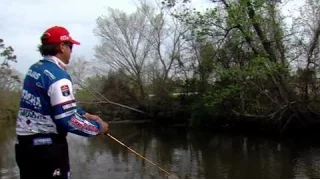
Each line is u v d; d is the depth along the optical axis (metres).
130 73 40.53
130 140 22.09
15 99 35.44
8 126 29.25
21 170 3.00
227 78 21.52
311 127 21.53
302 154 14.78
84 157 12.48
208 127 28.14
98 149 15.59
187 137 23.61
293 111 21.08
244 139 21.48
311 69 20.39
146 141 21.67
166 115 34.34
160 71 38.38
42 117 2.92
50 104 2.92
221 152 16.16
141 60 40.41
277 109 21.17
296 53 20.53
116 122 37.56
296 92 20.83
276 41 20.36
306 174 8.04
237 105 24.09
